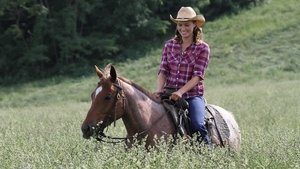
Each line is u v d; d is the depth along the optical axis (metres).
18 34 49.12
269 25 51.22
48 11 49.75
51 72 49.22
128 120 8.70
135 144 8.12
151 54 50.16
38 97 41.34
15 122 16.30
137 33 53.25
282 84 33.97
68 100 39.12
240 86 35.75
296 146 8.73
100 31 52.94
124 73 45.53
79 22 52.06
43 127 13.75
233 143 9.93
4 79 49.12
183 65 9.27
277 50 46.53
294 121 16.73
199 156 7.90
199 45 9.24
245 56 46.00
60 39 49.41
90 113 8.35
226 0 55.41
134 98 8.71
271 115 18.23
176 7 56.06
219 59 45.72
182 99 9.10
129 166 7.32
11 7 49.22
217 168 7.49
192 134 9.14
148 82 42.47
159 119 8.91
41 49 49.06
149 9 54.25
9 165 8.09
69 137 10.67
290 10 54.34
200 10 55.94
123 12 52.25
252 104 21.66
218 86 38.03
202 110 9.20
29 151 8.79
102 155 7.52
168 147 8.26
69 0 50.88
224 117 10.03
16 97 42.19
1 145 9.85
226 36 50.22
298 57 44.88
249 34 49.84
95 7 52.81
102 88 8.45
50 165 7.54
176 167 7.50
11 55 50.19
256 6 55.94
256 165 7.88
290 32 49.66
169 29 55.38
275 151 8.46
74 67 49.16
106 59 50.28
